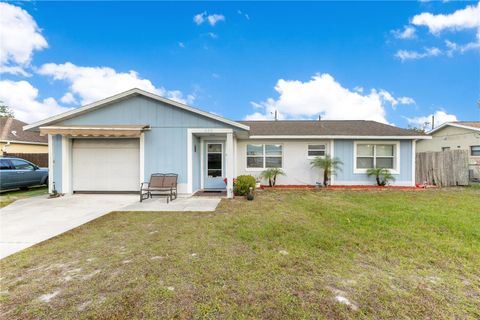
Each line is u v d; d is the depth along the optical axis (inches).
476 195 393.4
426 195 397.1
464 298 109.7
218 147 462.3
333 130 546.9
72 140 401.1
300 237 189.6
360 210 281.9
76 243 180.2
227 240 184.2
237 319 95.0
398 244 173.8
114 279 126.0
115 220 245.9
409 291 115.2
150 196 376.5
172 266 140.3
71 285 120.3
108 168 401.4
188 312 99.3
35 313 99.2
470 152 636.1
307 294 112.3
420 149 792.3
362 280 125.1
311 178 534.9
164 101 380.8
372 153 523.8
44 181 482.3
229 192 377.7
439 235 192.4
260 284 120.6
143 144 388.2
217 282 122.5
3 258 153.6
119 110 391.5
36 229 216.2
